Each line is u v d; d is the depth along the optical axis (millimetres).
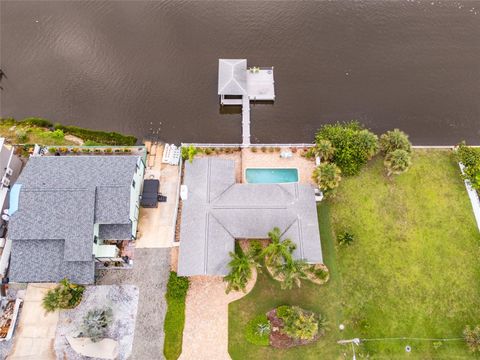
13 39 60219
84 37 60438
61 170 41281
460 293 41125
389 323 39656
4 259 40750
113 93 55062
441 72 57656
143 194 44281
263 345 38469
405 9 64312
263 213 41156
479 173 45531
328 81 56688
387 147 47250
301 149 49062
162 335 38750
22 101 54250
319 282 41281
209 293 40656
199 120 52969
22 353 37781
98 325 36531
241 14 63531
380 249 43188
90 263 39250
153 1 64438
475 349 37812
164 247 42938
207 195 42156
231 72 52406
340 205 45531
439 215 45250
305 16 63500
